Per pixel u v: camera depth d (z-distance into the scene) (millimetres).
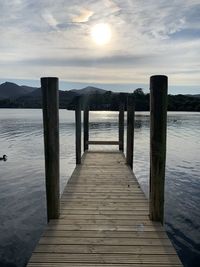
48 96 4770
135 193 6660
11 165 14273
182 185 10820
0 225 7242
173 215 7871
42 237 4426
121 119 12617
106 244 4227
